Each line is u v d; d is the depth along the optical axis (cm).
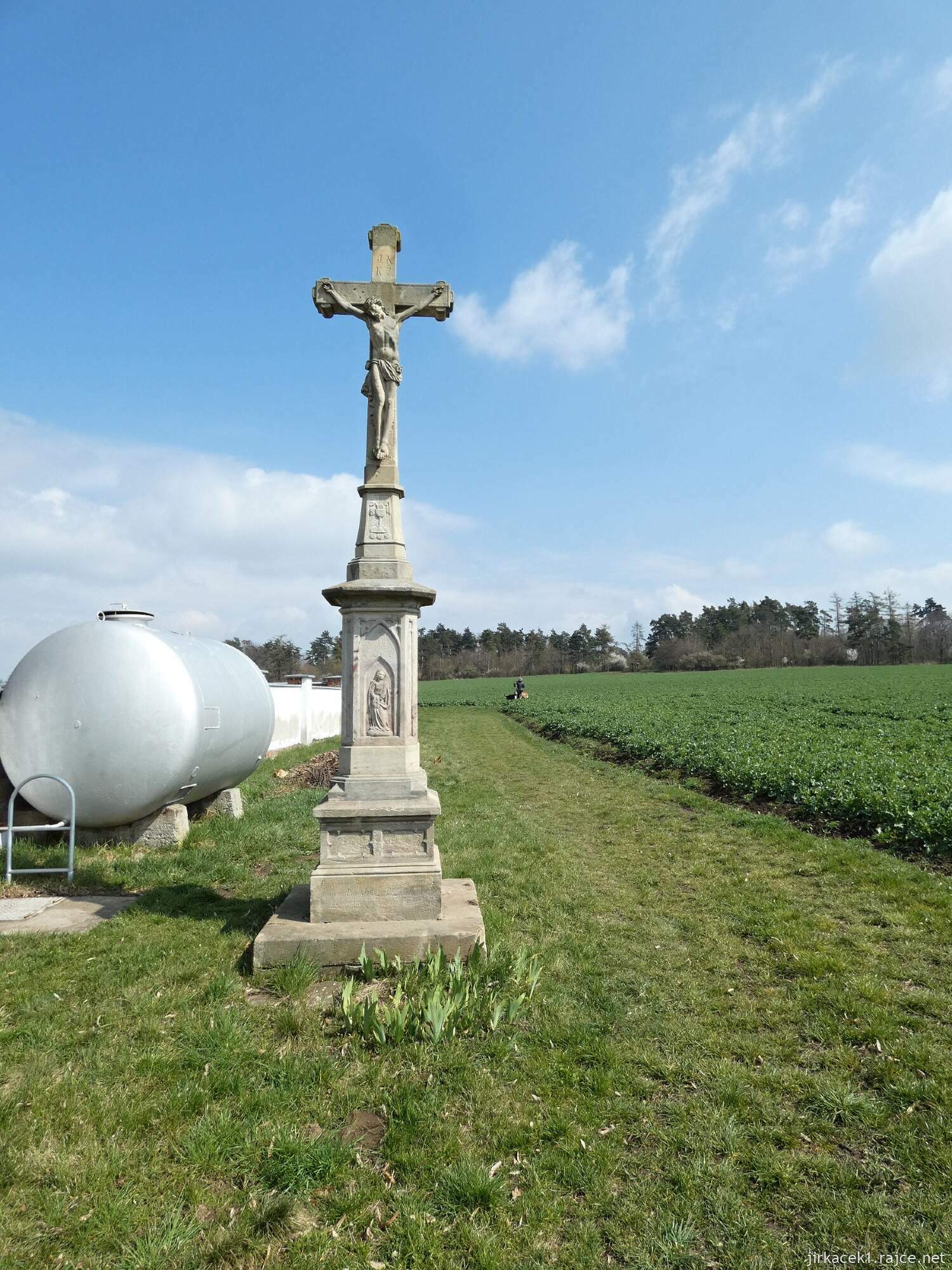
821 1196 286
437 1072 368
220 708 893
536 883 714
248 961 503
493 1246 260
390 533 557
